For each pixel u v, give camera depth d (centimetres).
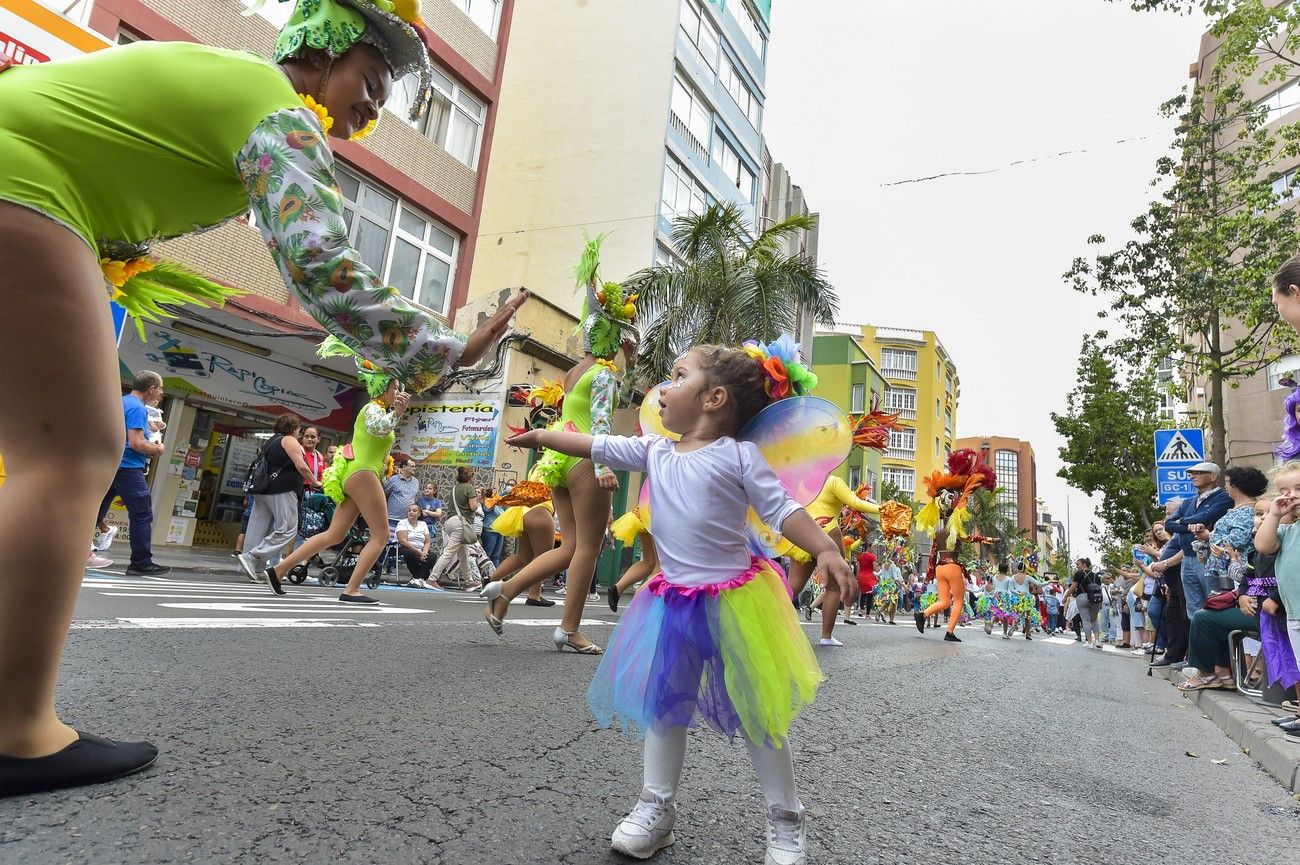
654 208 2056
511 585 506
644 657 189
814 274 1672
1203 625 662
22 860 139
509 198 2225
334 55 187
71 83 161
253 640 404
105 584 620
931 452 6050
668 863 181
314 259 167
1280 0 2086
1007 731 413
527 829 186
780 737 184
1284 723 452
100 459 170
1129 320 1608
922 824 236
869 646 820
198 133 169
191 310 1211
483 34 1744
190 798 178
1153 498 2388
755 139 2680
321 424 1541
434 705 299
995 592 1658
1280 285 405
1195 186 1532
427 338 171
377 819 180
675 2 2164
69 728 181
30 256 154
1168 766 383
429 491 1265
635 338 512
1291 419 499
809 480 210
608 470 468
